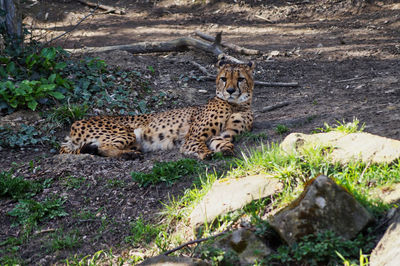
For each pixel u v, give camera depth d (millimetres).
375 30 23125
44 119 12953
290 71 18203
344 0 26938
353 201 6586
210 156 10344
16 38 14609
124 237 8305
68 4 29469
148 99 15148
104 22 26859
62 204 9305
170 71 17703
